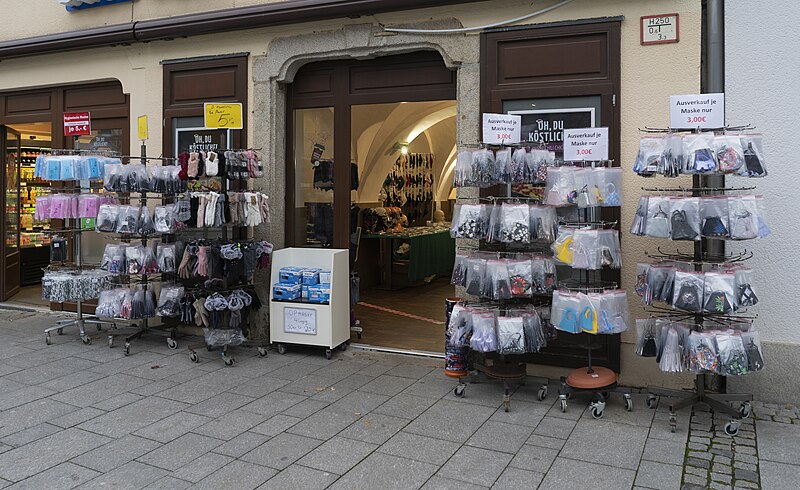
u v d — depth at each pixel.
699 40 4.88
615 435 4.16
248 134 6.61
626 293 4.66
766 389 4.81
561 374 5.29
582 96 5.20
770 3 4.72
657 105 4.98
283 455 3.87
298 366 5.79
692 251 4.95
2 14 8.04
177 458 3.84
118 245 6.35
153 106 7.09
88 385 5.23
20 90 8.16
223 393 5.03
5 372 5.59
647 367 5.07
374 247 10.69
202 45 6.79
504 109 5.45
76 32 7.23
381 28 5.96
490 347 4.62
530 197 5.19
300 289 6.12
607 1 5.11
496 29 5.45
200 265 5.81
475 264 4.82
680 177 4.94
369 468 3.69
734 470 3.64
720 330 4.13
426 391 5.07
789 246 4.73
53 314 8.05
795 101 4.68
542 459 3.80
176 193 6.16
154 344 6.57
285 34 6.38
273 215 6.55
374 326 7.45
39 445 4.03
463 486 3.47
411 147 13.01
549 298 5.36
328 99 6.49
